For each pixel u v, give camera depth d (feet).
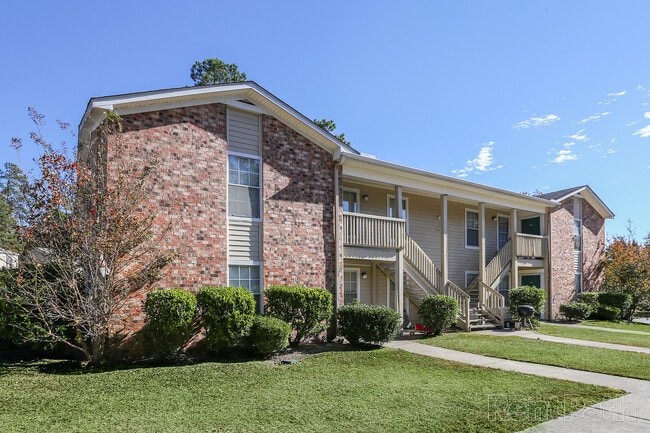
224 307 29.60
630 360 31.35
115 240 25.44
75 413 17.48
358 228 42.34
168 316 27.25
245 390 21.63
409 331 47.91
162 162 31.14
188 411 18.06
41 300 25.72
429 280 49.85
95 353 26.03
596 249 77.71
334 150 41.32
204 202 33.04
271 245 36.58
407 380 24.48
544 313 64.85
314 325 35.32
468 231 62.80
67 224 25.27
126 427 15.99
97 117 30.66
